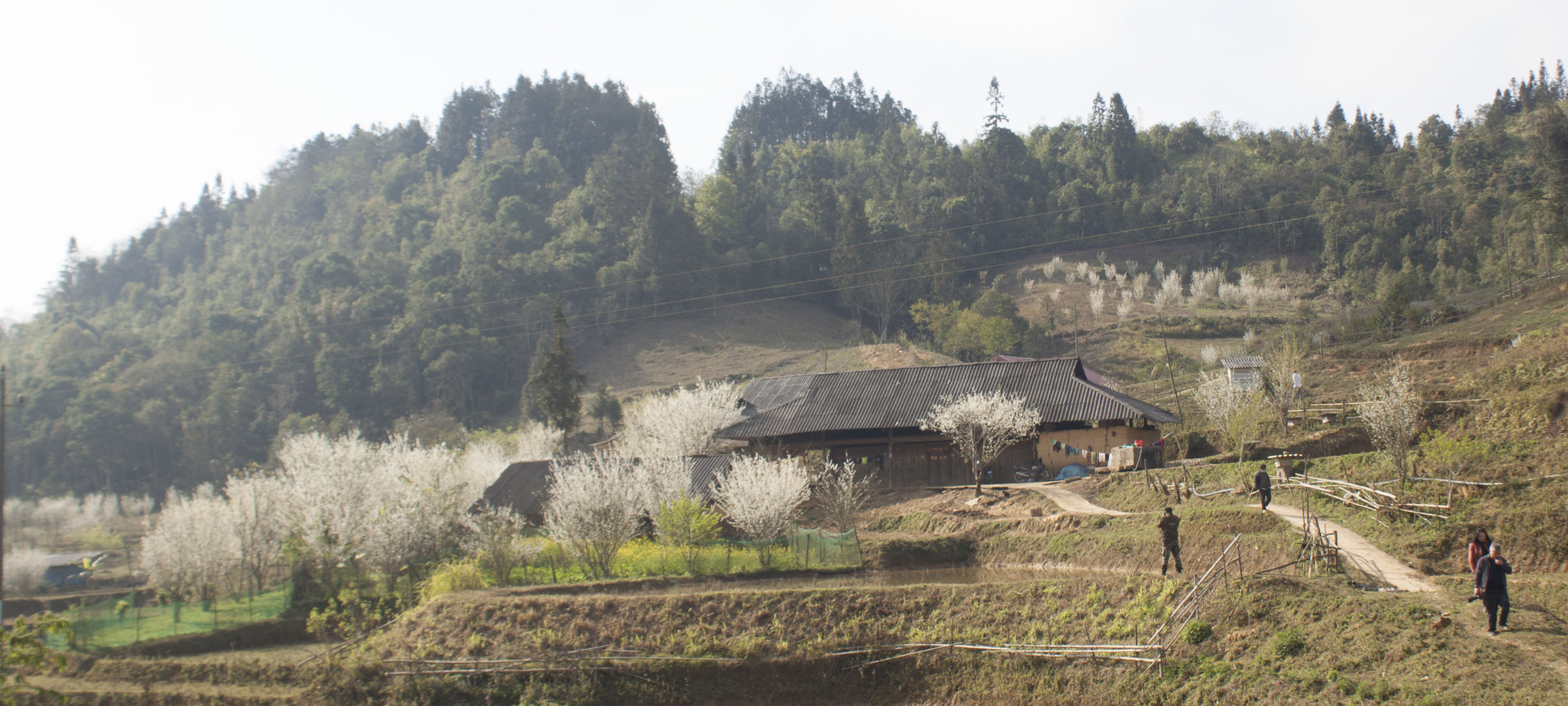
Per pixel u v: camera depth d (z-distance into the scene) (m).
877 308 121.62
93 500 84.25
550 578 33.31
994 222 148.88
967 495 41.53
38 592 49.66
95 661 29.77
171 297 151.88
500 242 135.25
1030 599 24.30
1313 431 40.22
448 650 26.34
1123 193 152.75
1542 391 30.55
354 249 152.75
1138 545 28.25
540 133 188.62
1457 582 19.61
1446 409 33.66
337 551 34.78
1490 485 23.70
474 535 36.75
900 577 30.64
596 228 140.50
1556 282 60.22
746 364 106.94
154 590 41.44
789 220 148.75
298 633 31.92
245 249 166.12
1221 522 27.27
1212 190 146.25
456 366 104.44
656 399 60.06
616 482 34.22
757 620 25.80
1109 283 127.62
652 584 30.16
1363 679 16.64
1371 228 124.56
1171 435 44.84
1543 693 14.31
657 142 163.25
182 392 105.38
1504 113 168.38
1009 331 99.12
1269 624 19.59
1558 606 17.53
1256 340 88.06
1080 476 42.84
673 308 127.75
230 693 26.31
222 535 38.78
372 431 100.81
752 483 35.34
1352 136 167.25
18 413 97.75
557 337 74.94
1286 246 134.25
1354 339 65.94
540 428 70.12
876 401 51.81
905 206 147.25
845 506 37.34
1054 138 187.25
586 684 24.44
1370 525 24.47
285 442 89.62
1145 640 21.11
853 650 24.25
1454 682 15.44
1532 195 66.56
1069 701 20.91
